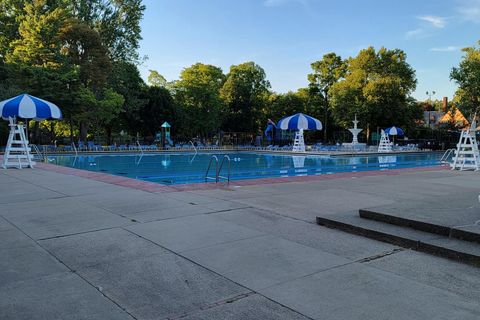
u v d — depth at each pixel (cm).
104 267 424
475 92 2825
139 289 368
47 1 3164
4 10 3278
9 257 454
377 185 1048
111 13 3634
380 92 3966
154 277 397
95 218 645
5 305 332
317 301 341
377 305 333
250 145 4066
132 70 3950
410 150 3469
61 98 2797
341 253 471
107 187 982
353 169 1978
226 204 764
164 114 4025
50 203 775
